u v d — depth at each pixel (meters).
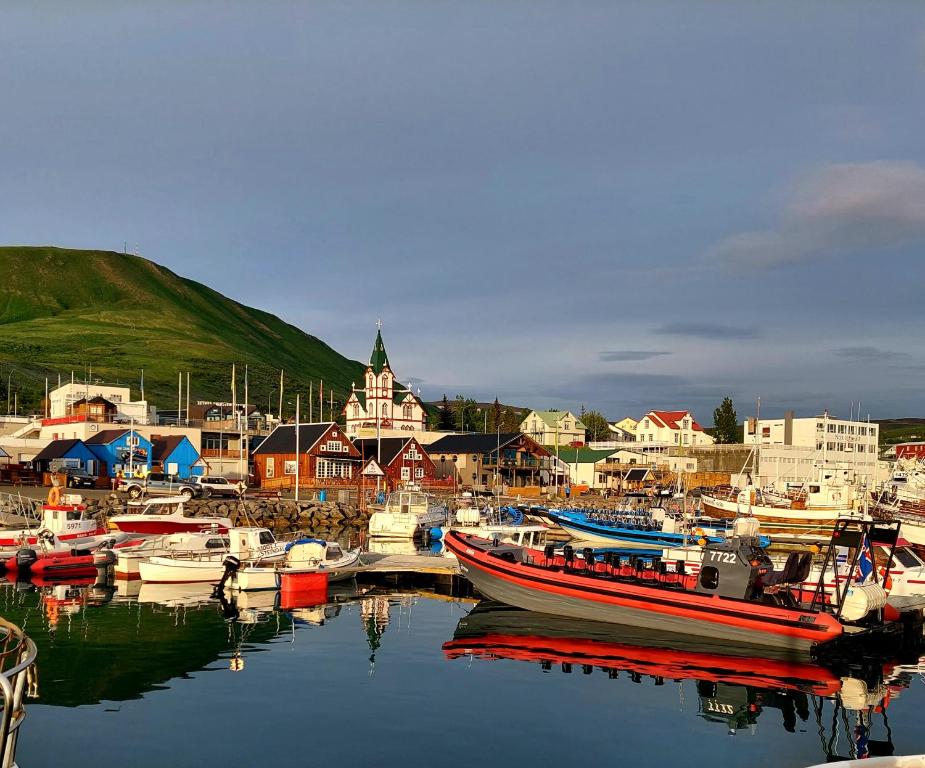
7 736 10.78
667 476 122.31
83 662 27.33
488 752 20.14
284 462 102.69
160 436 103.94
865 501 71.00
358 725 21.80
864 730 22.25
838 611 29.44
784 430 127.31
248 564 44.81
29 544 49.16
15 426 117.31
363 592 42.03
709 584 31.72
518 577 36.16
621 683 26.02
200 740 20.48
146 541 49.03
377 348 140.62
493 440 114.94
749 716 23.17
